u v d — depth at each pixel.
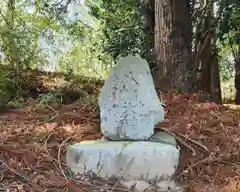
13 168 2.81
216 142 3.20
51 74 6.47
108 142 2.95
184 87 4.80
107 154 2.79
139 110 3.03
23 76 6.00
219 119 3.64
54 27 6.32
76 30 6.52
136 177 2.78
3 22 6.11
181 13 4.83
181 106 4.01
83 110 4.01
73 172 2.82
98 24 6.57
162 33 4.88
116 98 3.08
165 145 2.85
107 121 3.04
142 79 3.12
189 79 4.90
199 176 2.85
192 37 5.24
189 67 4.94
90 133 3.33
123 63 3.16
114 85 3.12
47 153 3.01
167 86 4.79
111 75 3.16
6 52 6.04
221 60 6.78
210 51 5.54
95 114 3.82
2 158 2.90
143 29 5.45
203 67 5.59
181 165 2.94
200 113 3.85
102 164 2.79
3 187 2.59
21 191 2.54
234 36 4.52
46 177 2.73
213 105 4.11
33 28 6.23
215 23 4.72
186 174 2.87
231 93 7.40
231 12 3.96
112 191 2.68
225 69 6.97
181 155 3.03
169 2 4.80
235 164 2.97
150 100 3.07
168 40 4.83
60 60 6.78
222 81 7.25
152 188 2.73
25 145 3.10
